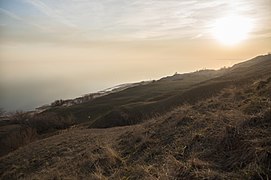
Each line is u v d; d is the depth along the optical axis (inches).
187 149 317.7
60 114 2768.2
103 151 464.8
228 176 223.3
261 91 450.0
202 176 231.9
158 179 256.5
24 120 2426.2
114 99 3255.4
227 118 350.9
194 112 467.2
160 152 353.1
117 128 944.9
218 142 293.9
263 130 274.4
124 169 339.0
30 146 946.1
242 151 253.9
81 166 437.4
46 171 533.3
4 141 1684.3
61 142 834.2
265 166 214.7
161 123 485.1
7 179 661.3
